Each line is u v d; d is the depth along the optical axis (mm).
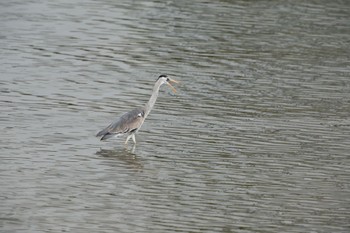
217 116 19297
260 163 16375
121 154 16703
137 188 14922
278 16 30094
